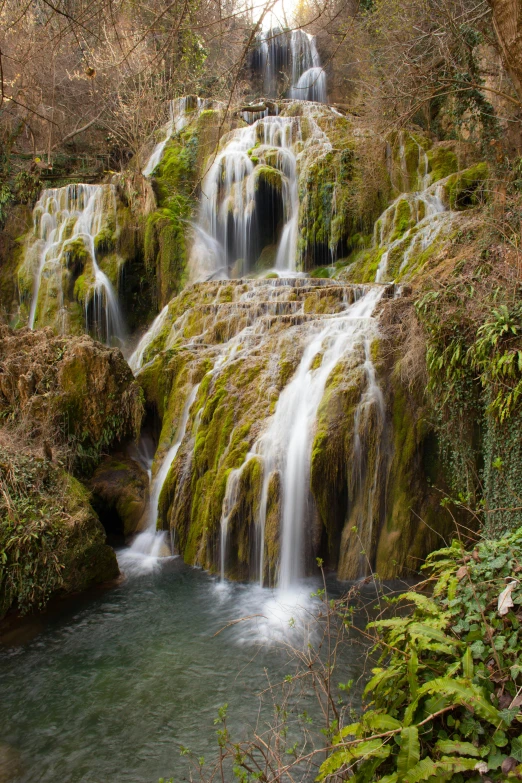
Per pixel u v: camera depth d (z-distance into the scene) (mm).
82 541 6395
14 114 16125
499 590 3180
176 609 5879
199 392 8141
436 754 2496
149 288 14836
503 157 9352
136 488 8172
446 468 6344
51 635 5477
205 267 13672
